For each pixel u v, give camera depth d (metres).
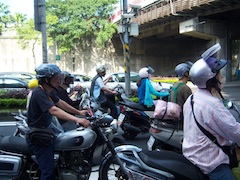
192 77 2.87
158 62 46.16
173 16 28.31
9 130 8.77
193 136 2.83
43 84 3.81
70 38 39.16
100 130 3.87
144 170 3.19
